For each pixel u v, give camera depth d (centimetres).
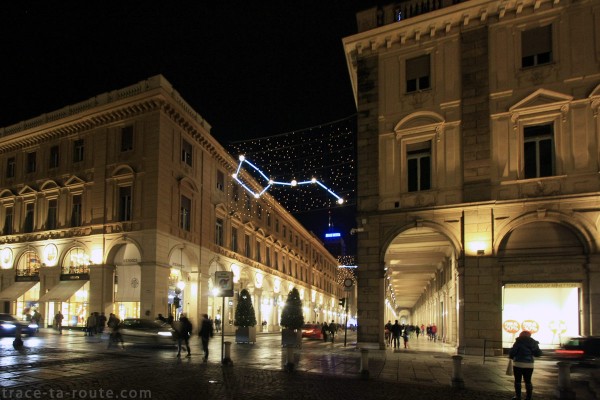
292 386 1188
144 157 3216
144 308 2984
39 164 3706
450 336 2730
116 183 3281
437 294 3591
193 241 3541
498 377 1402
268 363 1644
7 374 1265
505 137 2041
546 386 1269
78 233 3359
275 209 5666
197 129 3650
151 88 3241
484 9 2134
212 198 3944
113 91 3438
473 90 2127
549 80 2008
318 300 7725
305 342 3231
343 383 1247
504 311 1959
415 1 2320
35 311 3128
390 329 2670
